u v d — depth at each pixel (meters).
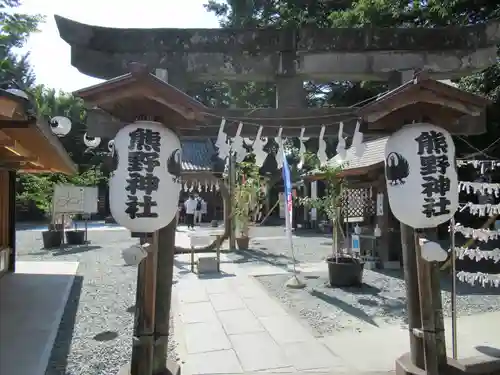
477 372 4.17
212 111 4.46
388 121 3.91
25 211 27.48
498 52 9.06
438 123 3.81
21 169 9.21
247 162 13.80
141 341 3.58
